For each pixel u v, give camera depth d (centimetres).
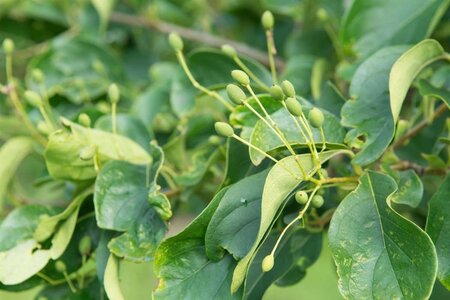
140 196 63
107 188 63
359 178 58
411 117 71
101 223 62
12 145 72
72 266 66
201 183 71
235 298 57
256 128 58
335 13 82
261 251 63
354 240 56
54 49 83
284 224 63
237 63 70
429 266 54
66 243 64
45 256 64
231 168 63
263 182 59
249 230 58
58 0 90
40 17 89
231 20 95
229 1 93
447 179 59
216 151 66
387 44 70
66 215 64
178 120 76
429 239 55
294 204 62
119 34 95
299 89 75
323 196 62
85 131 64
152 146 65
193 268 58
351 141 60
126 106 84
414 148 68
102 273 62
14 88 75
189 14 94
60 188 77
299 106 56
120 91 84
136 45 95
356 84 62
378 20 71
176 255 58
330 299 149
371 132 60
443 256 57
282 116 60
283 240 63
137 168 65
